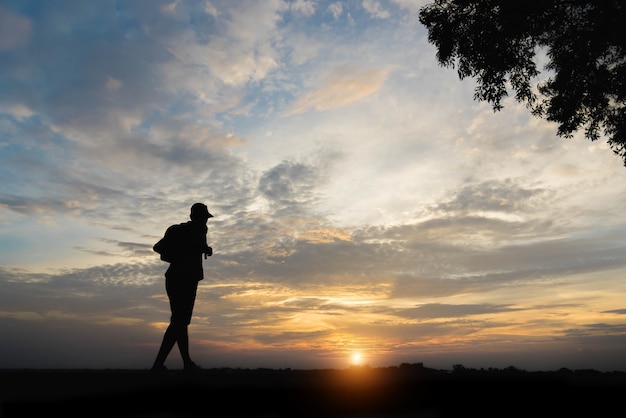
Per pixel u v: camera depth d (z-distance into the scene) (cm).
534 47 1327
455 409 591
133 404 558
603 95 1332
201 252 800
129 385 578
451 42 1322
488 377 619
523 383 606
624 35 1173
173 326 757
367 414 579
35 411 540
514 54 1302
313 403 570
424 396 591
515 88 1371
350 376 668
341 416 572
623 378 623
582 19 1269
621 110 1351
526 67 1327
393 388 589
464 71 1362
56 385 589
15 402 539
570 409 584
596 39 1216
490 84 1345
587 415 573
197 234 793
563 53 1327
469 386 602
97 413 551
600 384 593
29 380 616
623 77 1267
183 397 566
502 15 1259
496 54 1291
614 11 1162
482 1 1285
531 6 1214
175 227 791
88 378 630
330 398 575
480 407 588
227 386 571
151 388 568
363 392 586
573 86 1352
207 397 566
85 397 552
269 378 643
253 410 562
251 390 569
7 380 618
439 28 1330
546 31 1302
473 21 1316
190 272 774
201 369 754
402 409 579
